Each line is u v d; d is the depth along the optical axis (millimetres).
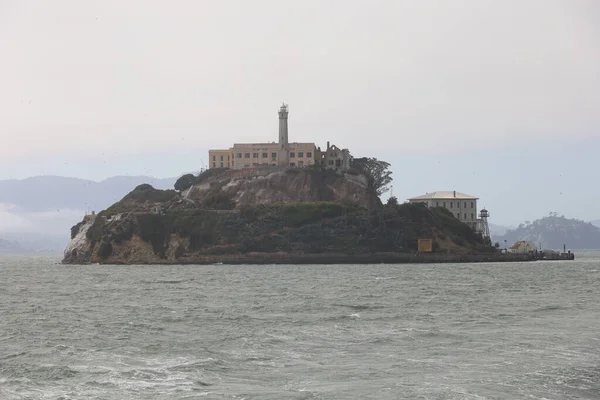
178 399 50688
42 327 85875
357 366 61375
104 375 57812
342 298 123562
